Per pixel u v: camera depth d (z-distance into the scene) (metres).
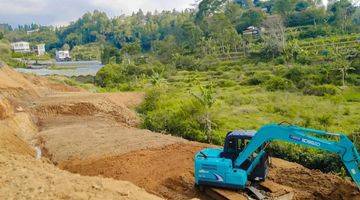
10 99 36.31
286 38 98.38
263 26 115.25
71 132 28.34
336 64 59.84
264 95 48.28
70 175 15.26
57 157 23.16
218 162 15.75
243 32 122.12
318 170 20.75
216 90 55.72
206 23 135.12
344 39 88.38
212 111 34.66
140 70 86.44
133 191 14.34
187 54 111.94
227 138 16.20
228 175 15.61
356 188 17.22
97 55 198.50
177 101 40.47
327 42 88.25
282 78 56.72
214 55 99.12
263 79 61.88
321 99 45.00
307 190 17.52
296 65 65.31
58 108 36.66
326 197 16.91
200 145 24.95
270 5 162.38
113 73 82.06
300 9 133.50
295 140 14.46
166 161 21.42
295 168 20.14
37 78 59.25
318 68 60.72
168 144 24.88
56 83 62.19
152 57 118.44
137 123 36.12
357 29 101.88
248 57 92.94
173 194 17.39
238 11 144.25
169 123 32.03
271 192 15.70
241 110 38.69
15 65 129.12
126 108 41.69
